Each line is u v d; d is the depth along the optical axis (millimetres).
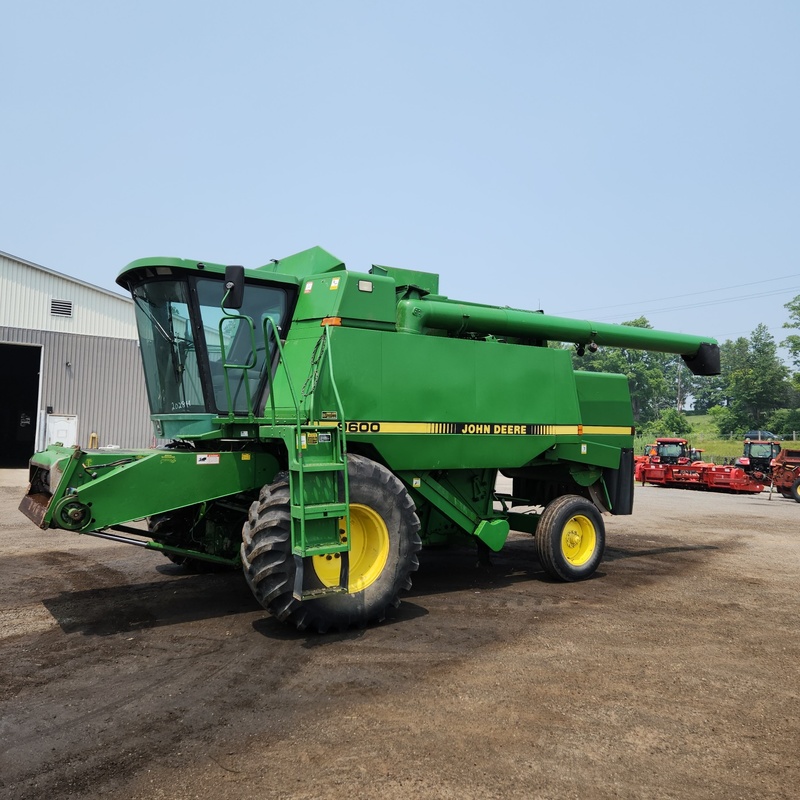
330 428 5535
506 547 10359
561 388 8078
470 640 5434
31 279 24188
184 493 5656
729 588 7488
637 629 5832
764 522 13820
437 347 6840
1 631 5449
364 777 3234
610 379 8805
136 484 5430
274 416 5648
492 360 7344
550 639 5504
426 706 4094
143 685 4355
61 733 3660
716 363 10219
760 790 3209
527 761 3436
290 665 4766
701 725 3918
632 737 3740
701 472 24078
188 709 3994
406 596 6961
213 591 6840
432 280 7801
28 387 32812
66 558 8461
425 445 6668
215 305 6270
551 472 8898
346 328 6152
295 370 6340
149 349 6789
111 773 3238
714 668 4883
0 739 3584
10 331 23656
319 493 5340
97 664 4730
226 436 6113
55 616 5898
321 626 5434
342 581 5375
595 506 8672
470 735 3713
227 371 6297
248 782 3176
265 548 5156
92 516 5227
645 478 26047
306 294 6559
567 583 7711
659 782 3264
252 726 3777
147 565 8078
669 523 13461
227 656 4930
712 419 89062
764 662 5031
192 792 3080
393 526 5879
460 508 7371
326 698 4191
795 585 7668
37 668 4637
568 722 3916
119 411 25500
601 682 4559
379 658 4949
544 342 8609
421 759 3428
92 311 25219
